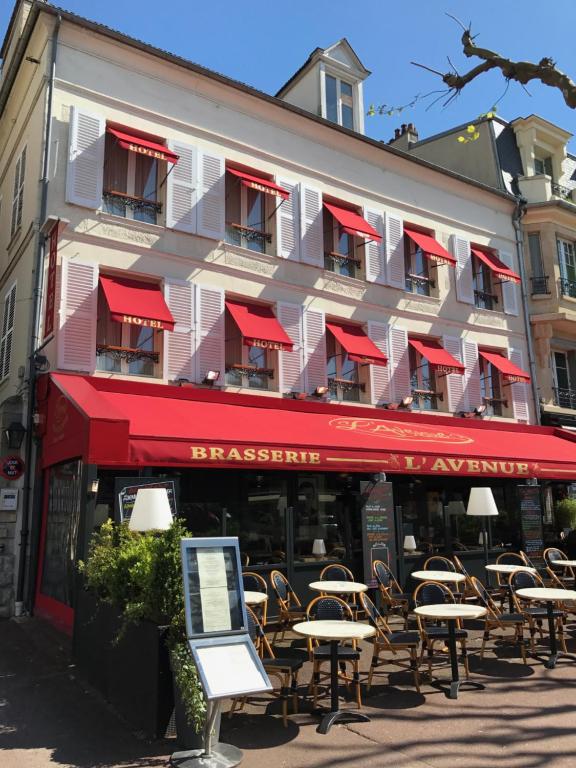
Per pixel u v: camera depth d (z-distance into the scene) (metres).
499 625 7.56
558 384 18.12
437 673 6.93
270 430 10.14
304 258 13.28
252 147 13.02
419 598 8.45
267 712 5.67
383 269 14.63
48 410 9.75
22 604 9.73
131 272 11.04
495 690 6.27
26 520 9.91
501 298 17.19
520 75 6.97
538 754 4.62
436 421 14.48
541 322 17.48
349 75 16.30
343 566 10.05
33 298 10.36
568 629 9.23
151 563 5.18
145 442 8.15
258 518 10.73
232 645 4.55
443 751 4.71
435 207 16.19
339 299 13.79
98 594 6.29
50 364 10.04
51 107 10.67
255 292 12.52
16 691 6.05
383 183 15.23
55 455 9.15
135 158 11.77
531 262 17.95
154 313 10.48
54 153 10.62
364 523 10.27
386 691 6.29
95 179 10.82
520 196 18.08
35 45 11.60
